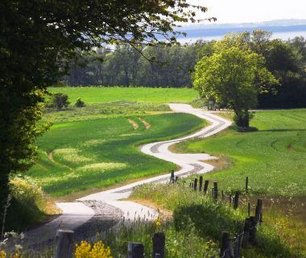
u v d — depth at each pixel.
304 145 106.56
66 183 60.38
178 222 18.22
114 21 21.44
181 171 74.50
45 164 77.62
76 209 33.38
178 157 91.62
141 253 8.67
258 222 24.78
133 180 64.56
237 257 16.64
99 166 76.19
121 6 21.05
